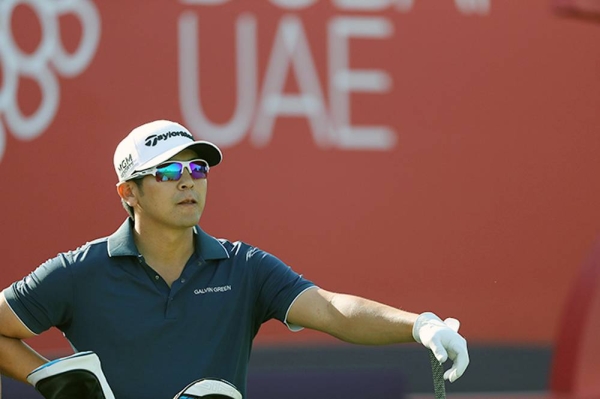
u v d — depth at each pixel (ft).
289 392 66.85
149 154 37.63
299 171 72.79
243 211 71.77
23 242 68.03
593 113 78.23
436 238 74.49
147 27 71.36
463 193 75.25
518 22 77.25
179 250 38.42
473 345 73.97
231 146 72.08
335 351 71.41
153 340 37.22
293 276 39.04
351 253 73.10
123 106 70.59
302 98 73.41
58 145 69.21
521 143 76.64
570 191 77.20
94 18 70.59
